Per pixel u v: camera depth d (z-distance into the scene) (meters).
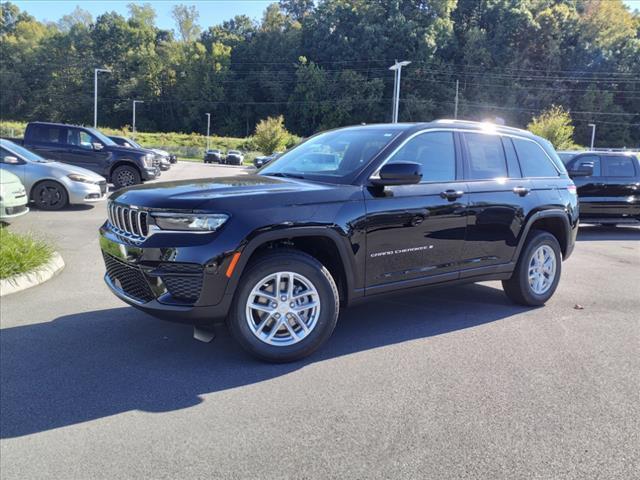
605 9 102.69
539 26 101.31
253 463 2.72
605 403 3.42
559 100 97.50
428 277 4.62
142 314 5.04
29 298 5.50
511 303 5.74
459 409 3.31
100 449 2.84
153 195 3.81
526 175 5.46
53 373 3.77
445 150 4.84
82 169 12.33
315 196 3.95
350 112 103.44
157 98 112.06
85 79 108.75
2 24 125.56
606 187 11.45
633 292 6.37
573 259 8.61
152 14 125.94
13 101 107.00
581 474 2.66
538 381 3.73
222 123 114.00
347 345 4.38
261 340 3.85
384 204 4.23
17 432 3.01
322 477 2.61
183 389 3.54
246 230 3.62
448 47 105.12
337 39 108.38
